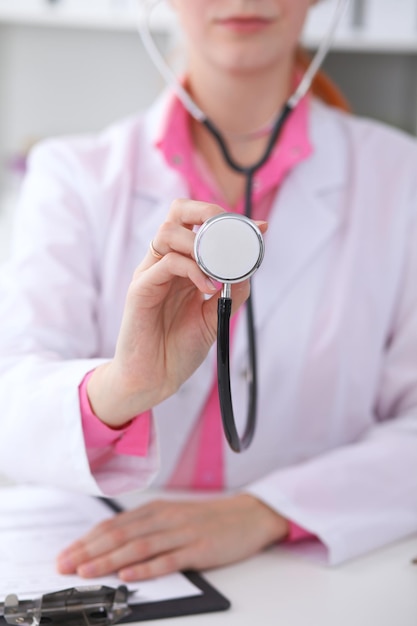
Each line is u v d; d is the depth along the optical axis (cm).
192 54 124
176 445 119
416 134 255
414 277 127
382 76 257
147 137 132
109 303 123
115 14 225
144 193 127
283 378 121
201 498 116
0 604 80
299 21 118
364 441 117
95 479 94
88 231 126
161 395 87
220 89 123
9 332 113
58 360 109
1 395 100
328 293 124
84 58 265
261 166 118
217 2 114
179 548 93
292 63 132
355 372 123
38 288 118
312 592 88
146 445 92
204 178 126
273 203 127
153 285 78
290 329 121
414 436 115
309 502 103
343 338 122
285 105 121
